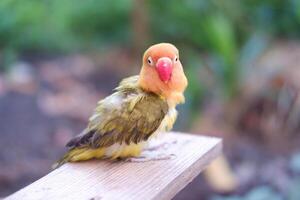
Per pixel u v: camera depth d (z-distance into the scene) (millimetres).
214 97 7922
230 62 7375
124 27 10297
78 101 8367
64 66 9594
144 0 9070
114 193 2574
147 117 2896
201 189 6438
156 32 9680
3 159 6879
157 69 2863
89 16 10297
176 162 2934
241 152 7207
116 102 2938
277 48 8688
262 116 7695
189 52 9266
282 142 7488
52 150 7156
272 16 9688
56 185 2645
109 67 9594
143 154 3025
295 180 6379
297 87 7648
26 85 8727
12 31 9914
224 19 8500
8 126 7566
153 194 2586
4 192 6262
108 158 2957
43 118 7840
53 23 10312
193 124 7508
